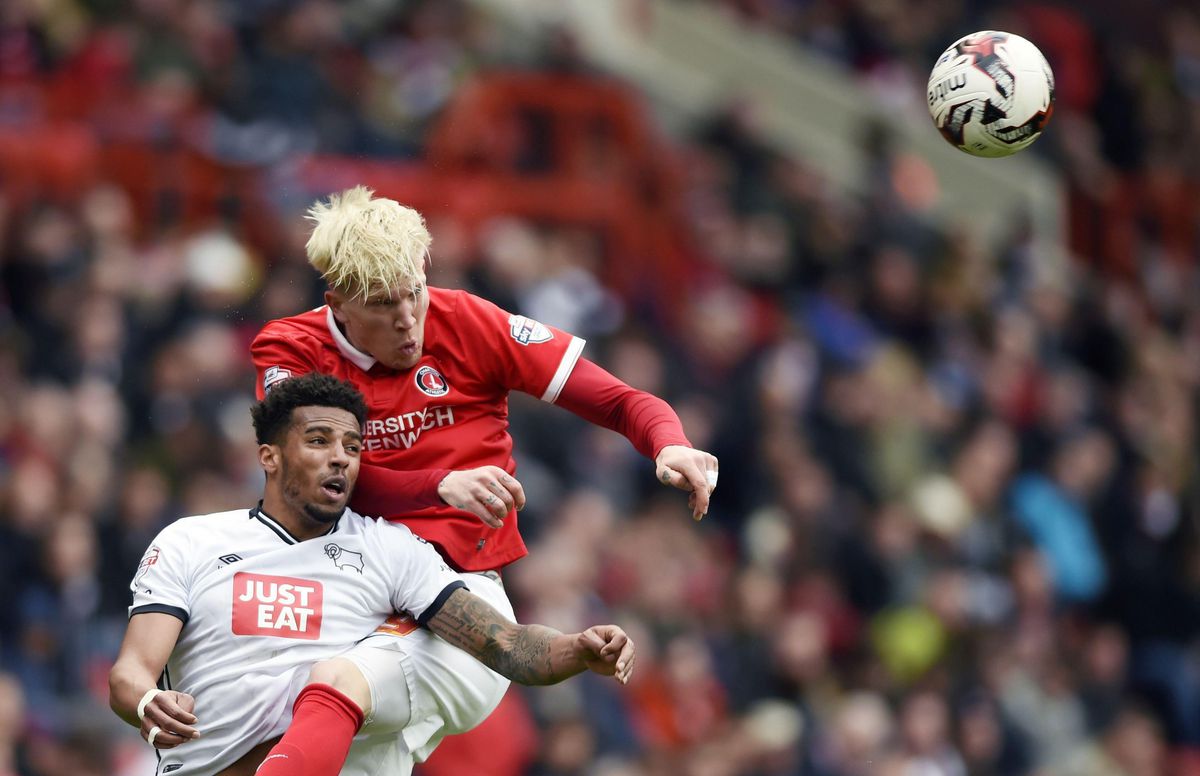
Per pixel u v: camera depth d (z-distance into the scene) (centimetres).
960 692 3956
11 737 2911
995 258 5703
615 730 3381
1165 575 4691
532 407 3944
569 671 1605
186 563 1658
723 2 6344
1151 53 6819
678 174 5169
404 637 1670
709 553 3944
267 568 1659
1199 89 6925
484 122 4972
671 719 3522
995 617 4219
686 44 6112
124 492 3375
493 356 1703
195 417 3612
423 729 1703
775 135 6019
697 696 3569
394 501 1683
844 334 4881
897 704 3866
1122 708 4219
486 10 5538
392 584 1681
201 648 1644
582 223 4916
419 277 1631
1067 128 6512
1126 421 5172
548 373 1702
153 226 4453
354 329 1658
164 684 1678
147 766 3012
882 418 4538
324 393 1653
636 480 4034
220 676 1636
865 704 3659
